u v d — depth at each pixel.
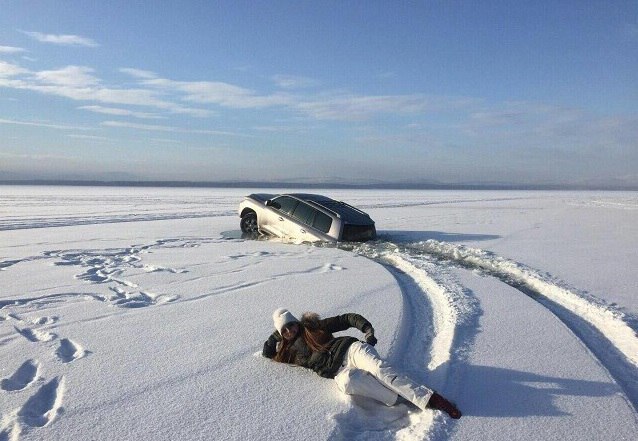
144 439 3.13
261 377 4.11
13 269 8.52
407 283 8.17
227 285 7.48
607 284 8.07
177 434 3.19
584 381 4.11
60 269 8.56
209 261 9.59
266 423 3.34
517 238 14.21
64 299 6.56
